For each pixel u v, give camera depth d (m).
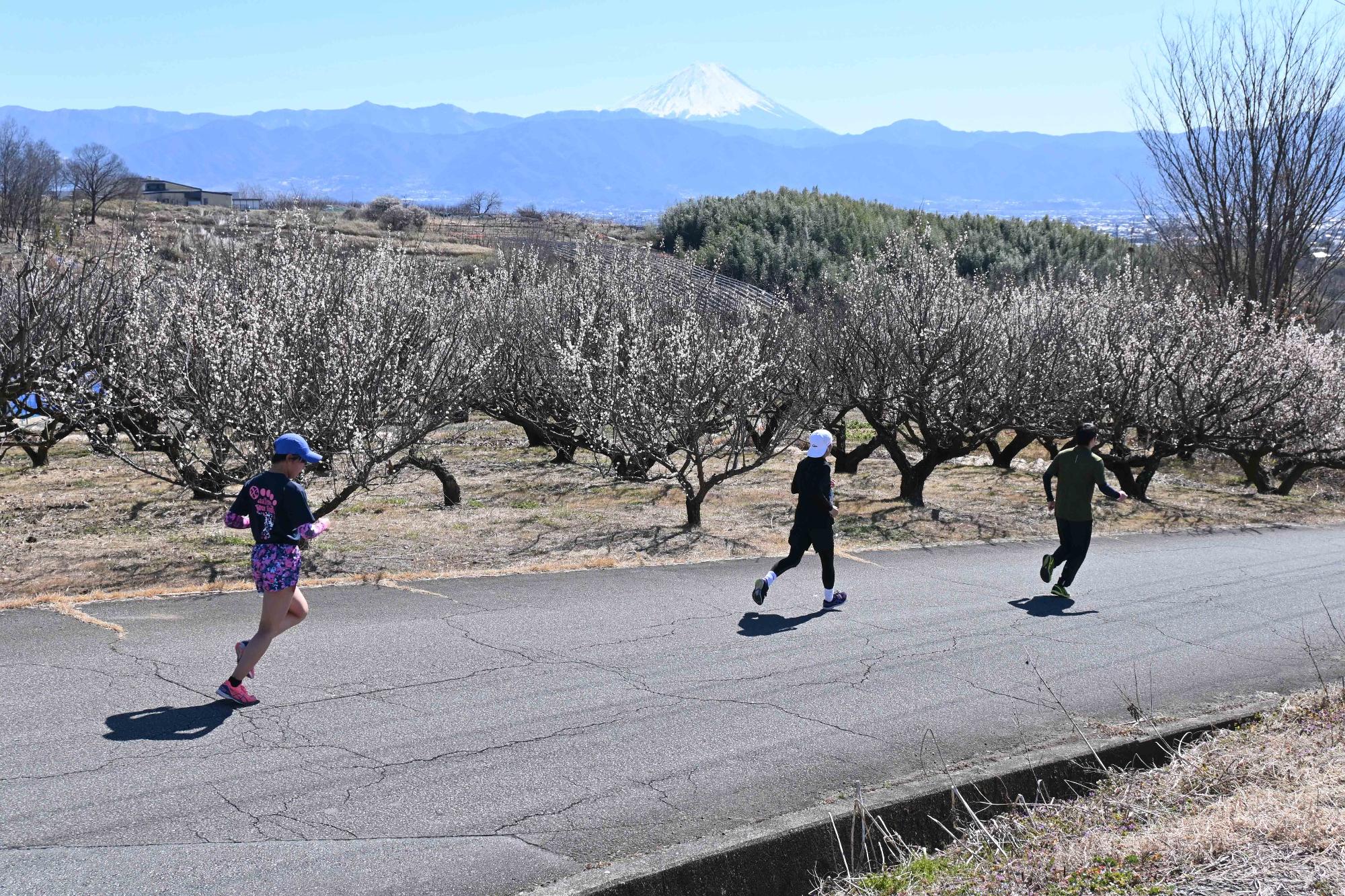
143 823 4.92
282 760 5.77
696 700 7.22
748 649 8.56
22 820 4.86
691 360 14.62
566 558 12.02
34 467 18.94
